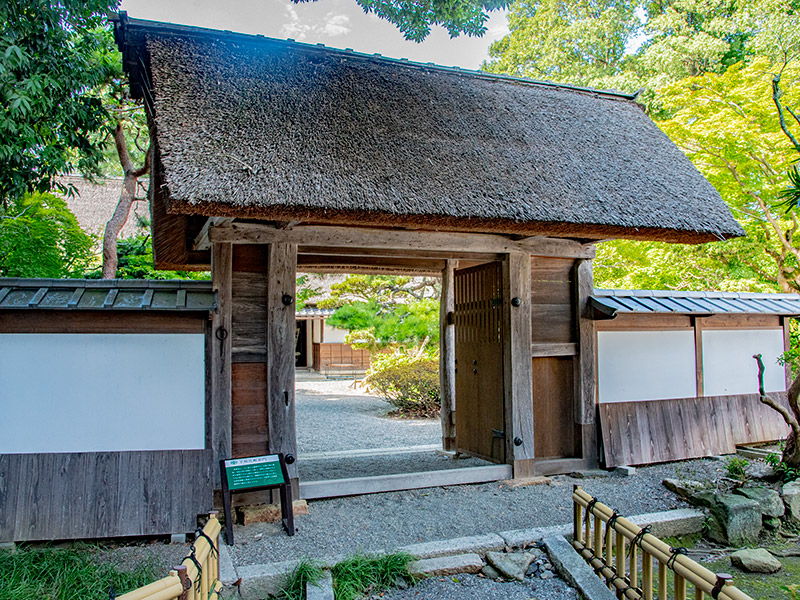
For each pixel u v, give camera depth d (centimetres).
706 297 575
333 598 283
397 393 923
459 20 591
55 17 482
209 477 369
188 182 315
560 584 315
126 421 364
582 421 500
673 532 381
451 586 312
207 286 399
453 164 418
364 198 355
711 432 550
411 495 437
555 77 1467
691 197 470
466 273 572
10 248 707
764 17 1118
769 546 375
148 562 316
